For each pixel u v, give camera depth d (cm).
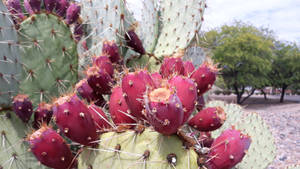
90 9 80
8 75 51
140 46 73
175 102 27
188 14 94
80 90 47
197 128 36
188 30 93
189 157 30
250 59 664
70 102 31
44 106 48
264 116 407
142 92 30
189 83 31
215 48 667
